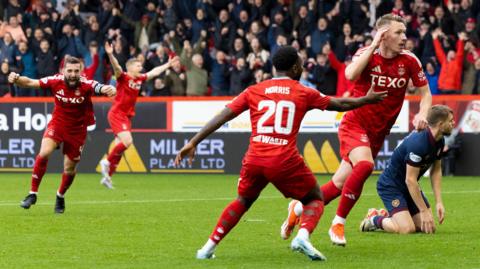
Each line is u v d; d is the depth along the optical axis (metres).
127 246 19.34
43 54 48.94
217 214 25.84
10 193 33.50
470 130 40.00
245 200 17.34
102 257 17.84
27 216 25.11
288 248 19.00
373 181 38.50
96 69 48.84
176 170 43.75
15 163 45.34
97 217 24.94
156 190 34.69
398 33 19.52
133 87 36.38
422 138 20.42
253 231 21.80
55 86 25.62
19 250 18.78
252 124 17.06
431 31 45.59
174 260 17.42
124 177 41.94
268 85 17.02
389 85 19.94
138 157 44.16
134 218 24.72
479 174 40.00
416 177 20.80
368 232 21.61
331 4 47.94
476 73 43.12
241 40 46.44
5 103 45.31
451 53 43.12
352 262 17.05
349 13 47.03
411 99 40.44
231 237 20.73
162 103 43.72
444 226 22.75
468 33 44.53
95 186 36.84
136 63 36.53
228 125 42.97
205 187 36.03
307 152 42.03
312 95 16.91
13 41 49.47
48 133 26.00
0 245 19.50
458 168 40.31
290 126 16.81
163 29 50.81
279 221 23.88
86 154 44.91
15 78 25.20
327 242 19.89
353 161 19.41
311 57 46.19
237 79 45.53
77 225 23.05
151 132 43.91
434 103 40.31
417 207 21.31
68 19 50.75
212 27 49.94
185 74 46.38
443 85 43.22
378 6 48.06
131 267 16.64
